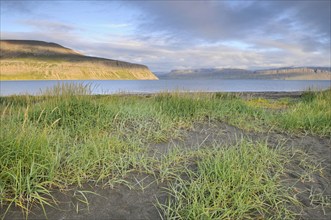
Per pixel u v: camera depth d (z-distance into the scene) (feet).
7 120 12.48
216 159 9.30
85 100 16.61
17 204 6.52
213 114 19.84
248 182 8.07
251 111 22.21
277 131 17.37
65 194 7.42
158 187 8.20
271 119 19.77
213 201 7.02
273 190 7.95
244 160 9.83
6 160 7.82
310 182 9.21
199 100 22.20
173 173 8.95
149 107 19.99
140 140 12.66
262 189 7.95
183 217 6.44
